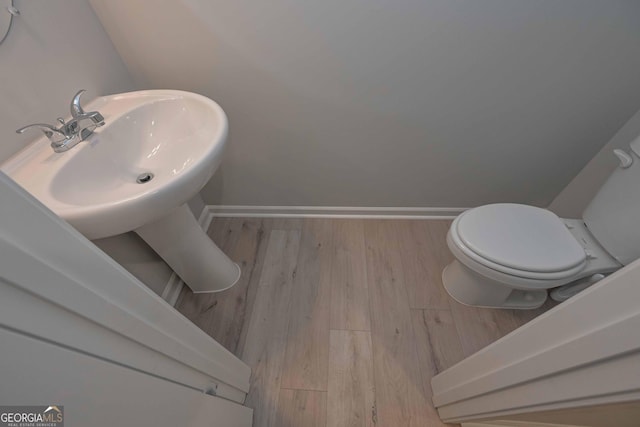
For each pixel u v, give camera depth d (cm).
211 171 77
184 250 116
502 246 102
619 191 98
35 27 79
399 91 119
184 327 60
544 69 109
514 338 55
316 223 173
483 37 102
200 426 62
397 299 136
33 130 78
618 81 109
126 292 42
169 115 98
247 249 159
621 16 94
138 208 63
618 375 34
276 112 127
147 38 107
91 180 79
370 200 167
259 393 108
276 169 152
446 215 171
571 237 105
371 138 136
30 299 27
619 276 32
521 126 127
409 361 116
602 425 49
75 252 33
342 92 120
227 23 103
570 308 40
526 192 155
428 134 133
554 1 93
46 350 28
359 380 111
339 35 104
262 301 136
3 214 25
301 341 122
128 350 42
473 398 75
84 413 32
